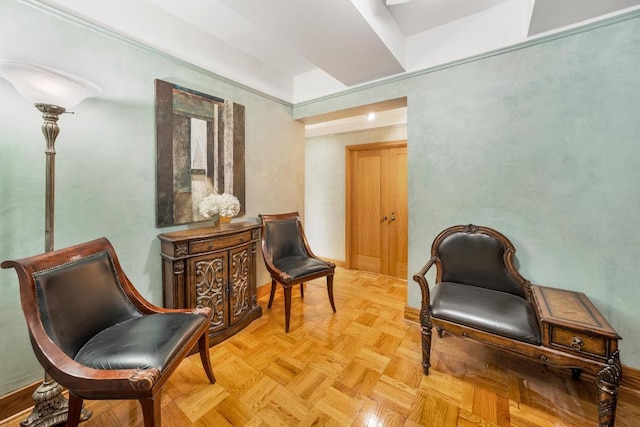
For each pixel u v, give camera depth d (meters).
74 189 1.58
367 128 3.88
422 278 1.68
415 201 2.35
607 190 1.63
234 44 2.45
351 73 2.38
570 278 1.75
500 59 1.93
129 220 1.83
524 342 1.37
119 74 1.74
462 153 2.11
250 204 2.74
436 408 1.42
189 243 1.88
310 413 1.39
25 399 1.42
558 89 1.75
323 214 4.46
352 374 1.69
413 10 1.98
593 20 1.61
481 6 1.93
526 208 1.88
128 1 1.75
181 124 2.08
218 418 1.36
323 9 1.57
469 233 1.98
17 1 1.35
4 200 1.36
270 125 2.93
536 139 1.83
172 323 1.35
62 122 1.52
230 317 2.14
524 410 1.41
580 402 1.46
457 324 1.57
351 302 2.86
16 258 1.39
